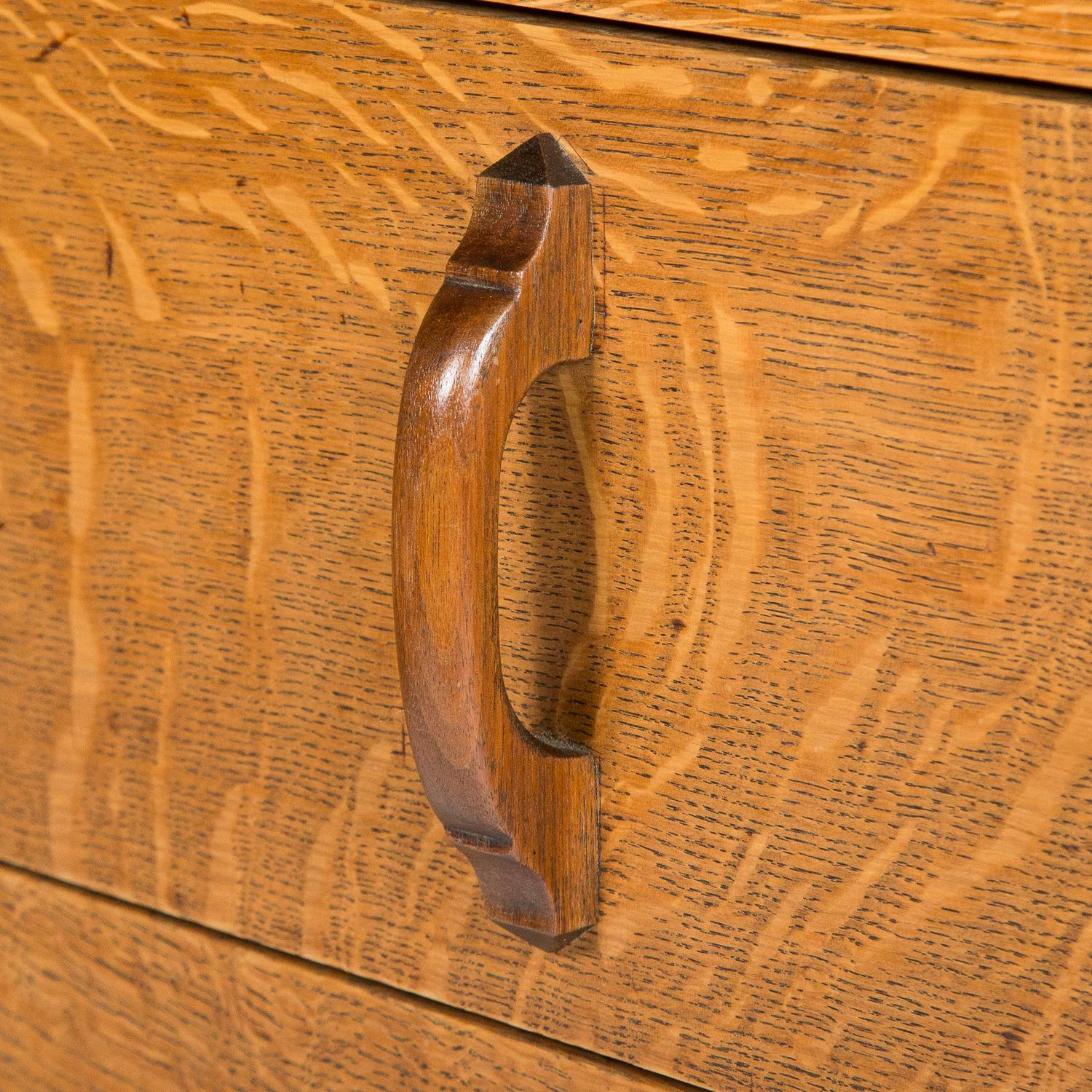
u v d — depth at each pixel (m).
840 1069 0.52
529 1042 0.56
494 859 0.53
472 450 0.50
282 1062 0.59
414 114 0.53
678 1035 0.54
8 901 0.63
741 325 0.50
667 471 0.52
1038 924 0.50
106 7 0.55
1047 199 0.48
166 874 0.60
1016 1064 0.50
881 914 0.51
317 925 0.58
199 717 0.59
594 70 0.51
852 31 0.49
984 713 0.50
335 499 0.56
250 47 0.54
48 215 0.57
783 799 0.52
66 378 0.58
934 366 0.49
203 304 0.56
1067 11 0.47
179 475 0.57
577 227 0.51
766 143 0.50
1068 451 0.48
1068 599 0.49
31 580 0.60
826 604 0.51
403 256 0.53
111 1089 0.62
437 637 0.51
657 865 0.53
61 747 0.61
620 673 0.53
